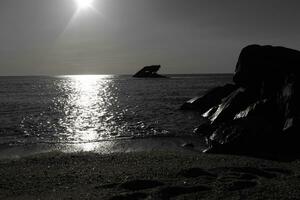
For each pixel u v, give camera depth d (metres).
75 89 105.88
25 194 10.41
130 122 29.69
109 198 9.30
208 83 138.88
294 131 17.20
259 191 9.41
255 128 18.17
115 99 60.06
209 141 19.94
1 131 25.03
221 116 26.56
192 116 32.81
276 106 21.80
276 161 15.09
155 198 9.14
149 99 58.06
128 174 12.41
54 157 16.25
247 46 30.08
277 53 28.06
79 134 23.92
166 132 24.08
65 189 10.76
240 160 15.15
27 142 20.92
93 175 12.48
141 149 18.81
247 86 28.22
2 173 13.09
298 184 10.17
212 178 11.05
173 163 14.55
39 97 66.88
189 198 9.02
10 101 55.69
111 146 19.66
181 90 87.31
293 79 21.45
